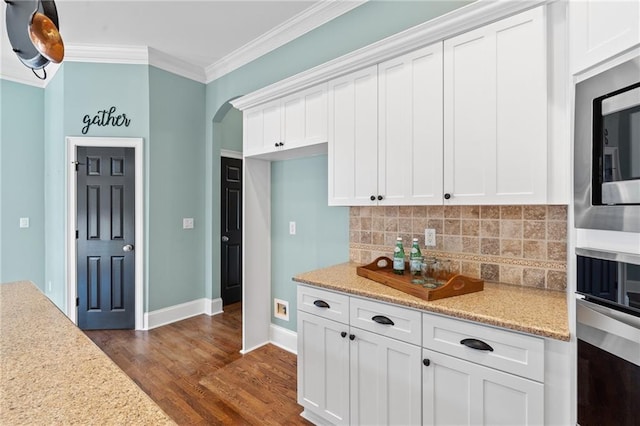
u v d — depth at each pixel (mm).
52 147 3648
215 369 2539
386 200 1828
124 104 3354
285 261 2928
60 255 3461
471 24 1500
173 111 3586
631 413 823
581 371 991
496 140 1451
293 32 2799
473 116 1517
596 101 925
